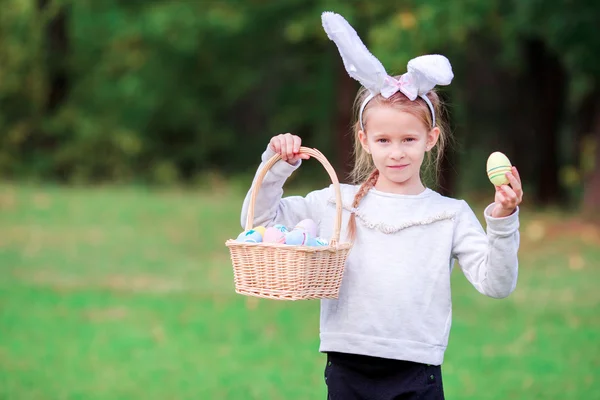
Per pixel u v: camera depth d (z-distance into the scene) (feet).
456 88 66.13
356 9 52.75
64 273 34.81
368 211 11.37
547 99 64.34
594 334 25.14
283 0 72.64
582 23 41.78
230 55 86.02
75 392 19.62
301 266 10.23
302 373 21.45
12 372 21.27
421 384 11.05
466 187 76.43
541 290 31.35
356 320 11.07
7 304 29.35
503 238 10.22
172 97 86.89
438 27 45.16
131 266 36.45
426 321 11.04
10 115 79.20
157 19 73.72
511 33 50.98
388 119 10.93
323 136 85.46
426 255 11.14
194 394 19.57
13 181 70.13
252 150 90.02
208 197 57.77
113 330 25.98
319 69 85.05
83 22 82.48
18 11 77.61
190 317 27.76
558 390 19.75
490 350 23.45
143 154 83.82
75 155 77.87
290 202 11.91
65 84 81.05
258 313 28.45
